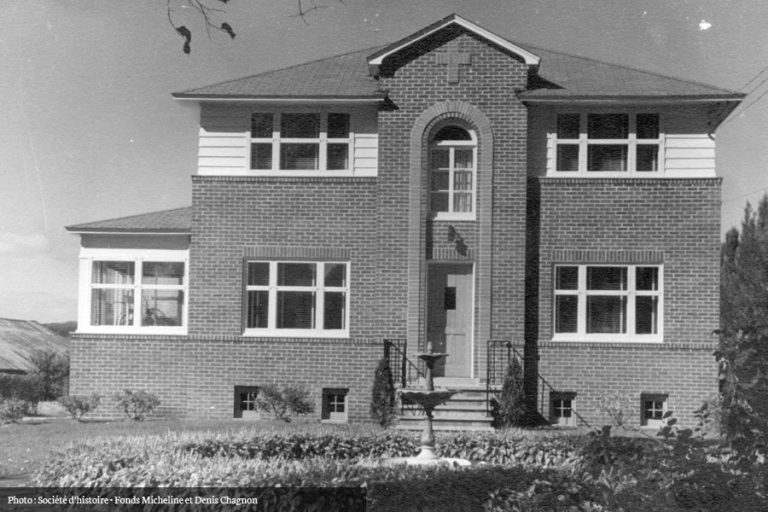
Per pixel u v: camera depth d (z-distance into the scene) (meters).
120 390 24.30
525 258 23.73
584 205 23.97
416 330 23.58
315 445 15.81
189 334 24.28
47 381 35.09
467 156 24.31
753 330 8.03
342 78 25.89
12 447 17.66
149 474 11.05
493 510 9.05
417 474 10.55
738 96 23.44
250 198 24.44
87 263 24.98
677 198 23.81
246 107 24.70
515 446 15.45
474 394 22.25
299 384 23.92
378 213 23.94
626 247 23.81
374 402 21.94
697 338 23.52
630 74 25.78
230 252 24.39
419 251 23.72
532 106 24.28
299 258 24.30
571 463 12.73
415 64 24.11
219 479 10.46
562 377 23.55
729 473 7.95
